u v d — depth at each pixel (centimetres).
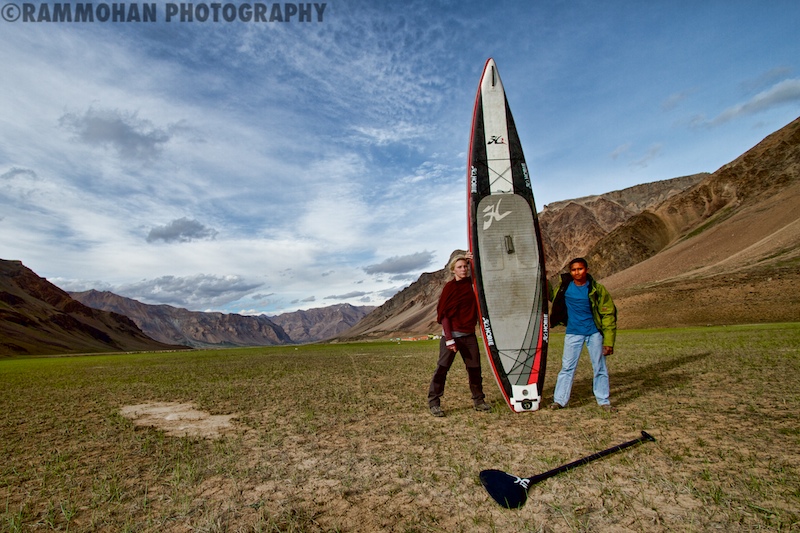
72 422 743
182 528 314
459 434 543
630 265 15650
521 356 691
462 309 664
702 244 11738
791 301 5122
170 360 3259
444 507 333
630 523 293
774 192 12531
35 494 396
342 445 520
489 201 757
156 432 638
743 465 385
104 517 339
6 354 13750
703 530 279
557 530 288
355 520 316
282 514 330
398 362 1823
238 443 550
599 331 643
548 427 553
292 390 1040
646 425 534
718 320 5234
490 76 808
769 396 659
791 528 276
